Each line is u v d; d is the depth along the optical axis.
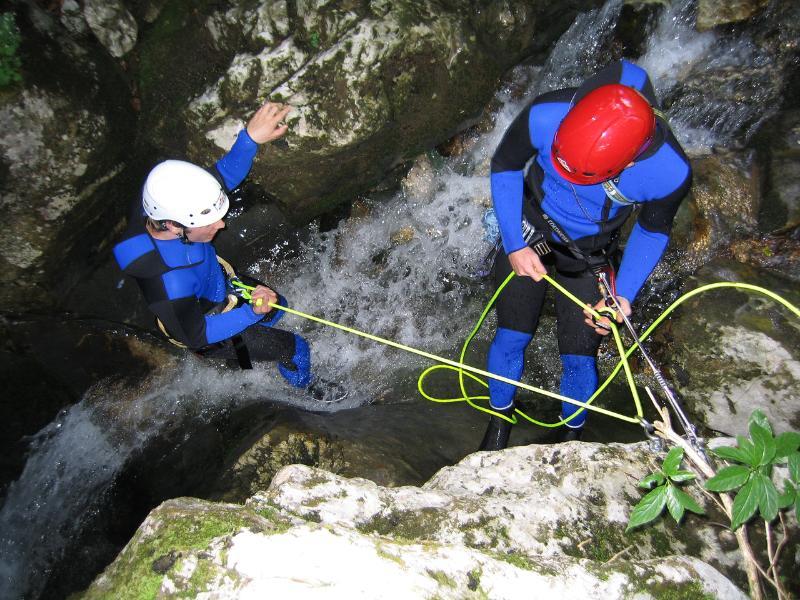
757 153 3.54
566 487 1.92
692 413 3.11
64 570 3.06
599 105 1.83
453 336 3.88
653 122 1.86
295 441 2.89
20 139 3.00
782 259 3.29
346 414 3.38
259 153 3.27
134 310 3.87
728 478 1.44
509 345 2.70
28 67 2.99
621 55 3.94
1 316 3.53
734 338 3.02
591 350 2.63
